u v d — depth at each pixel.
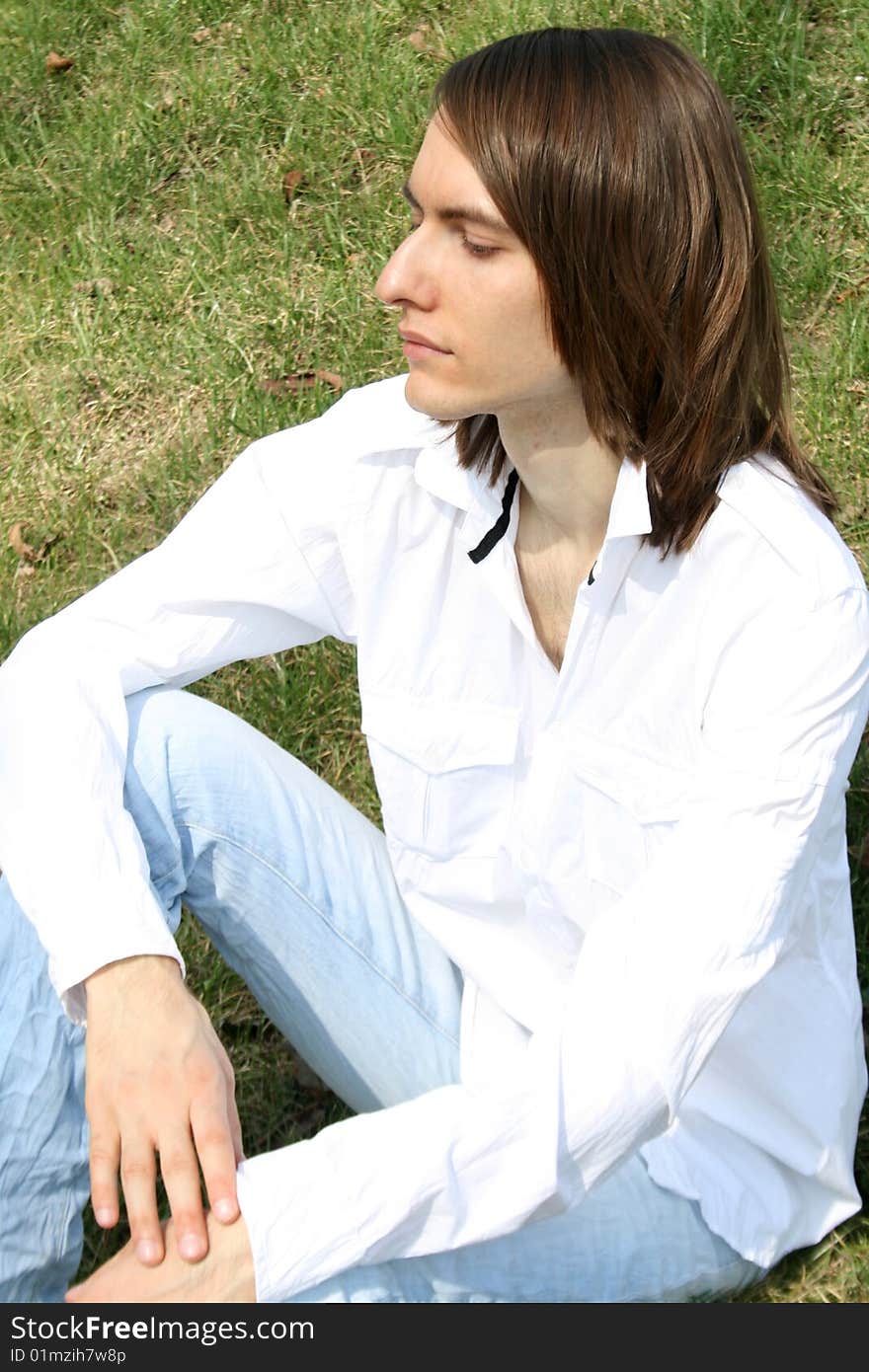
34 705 1.86
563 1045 1.55
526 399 1.57
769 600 1.57
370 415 1.84
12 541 3.35
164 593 1.96
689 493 1.58
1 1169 1.78
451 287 1.50
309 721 2.91
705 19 3.84
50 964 1.71
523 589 1.80
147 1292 1.52
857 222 3.53
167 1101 1.60
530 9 4.04
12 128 4.29
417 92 4.01
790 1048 1.89
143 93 4.27
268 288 3.70
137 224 4.01
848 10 3.89
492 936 2.00
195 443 3.48
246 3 4.42
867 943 2.52
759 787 1.57
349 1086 2.01
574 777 1.79
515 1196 1.55
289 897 1.92
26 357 3.73
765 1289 2.06
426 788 1.91
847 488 3.10
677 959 1.54
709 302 1.51
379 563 1.85
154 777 1.88
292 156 3.97
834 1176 2.01
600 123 1.42
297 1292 1.54
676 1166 1.86
